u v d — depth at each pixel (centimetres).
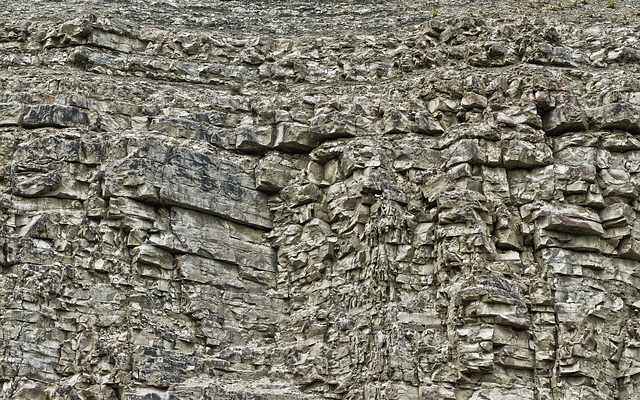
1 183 3497
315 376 3372
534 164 3612
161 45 3994
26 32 3959
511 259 3503
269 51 4050
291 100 3791
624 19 4219
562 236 3528
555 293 3456
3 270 3347
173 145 3588
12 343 3244
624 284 3512
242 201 3631
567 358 3353
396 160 3666
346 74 3997
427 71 3975
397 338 3344
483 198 3562
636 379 3384
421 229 3550
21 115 3612
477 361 3319
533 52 3953
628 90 3788
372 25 4272
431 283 3475
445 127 3756
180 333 3400
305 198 3634
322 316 3462
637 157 3641
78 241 3419
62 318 3328
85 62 3894
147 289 3422
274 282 3591
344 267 3519
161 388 3278
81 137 3566
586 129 3691
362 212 3550
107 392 3247
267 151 3728
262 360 3431
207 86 3931
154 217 3491
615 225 3547
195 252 3503
